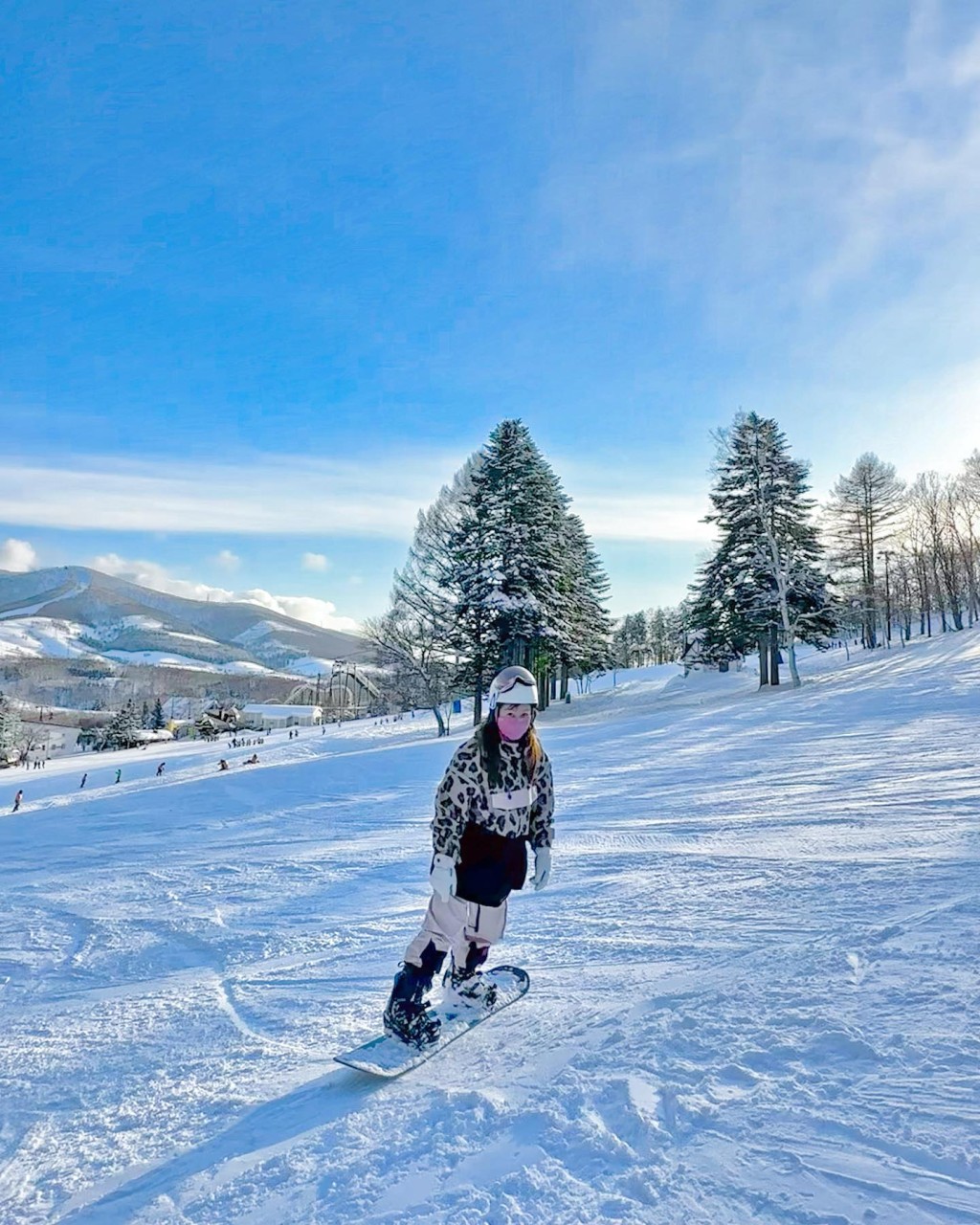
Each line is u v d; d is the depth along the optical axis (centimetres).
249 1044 314
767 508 3306
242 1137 227
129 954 516
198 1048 317
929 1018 225
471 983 296
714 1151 177
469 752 277
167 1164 219
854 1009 239
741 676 3956
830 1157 168
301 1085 260
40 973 490
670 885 490
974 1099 183
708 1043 232
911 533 5197
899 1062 204
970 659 2952
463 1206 172
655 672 5994
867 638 4875
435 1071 250
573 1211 164
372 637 3722
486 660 3431
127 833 1291
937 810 662
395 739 3788
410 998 273
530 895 516
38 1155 236
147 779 3291
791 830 650
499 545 3319
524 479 3444
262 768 2581
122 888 780
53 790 3525
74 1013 396
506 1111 212
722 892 450
